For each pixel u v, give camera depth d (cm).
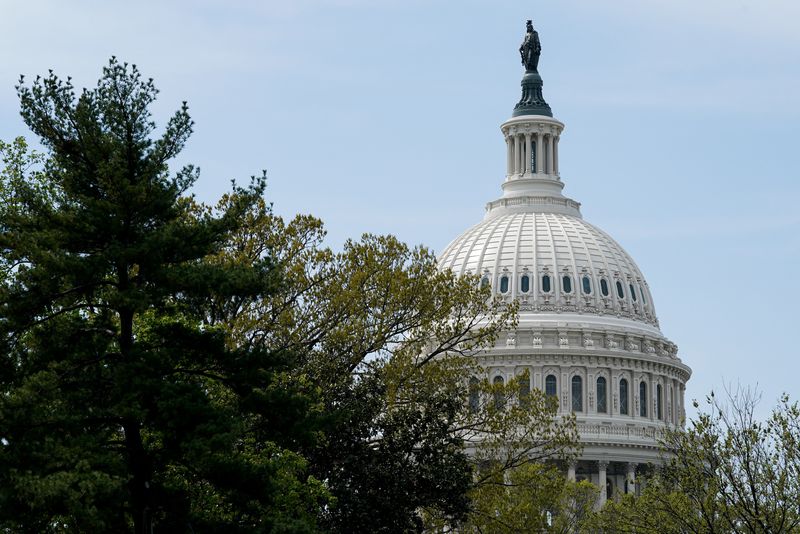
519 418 12394
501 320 12362
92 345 8531
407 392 11831
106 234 8588
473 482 12519
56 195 9150
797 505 10494
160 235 8519
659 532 11206
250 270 8812
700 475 10906
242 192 9019
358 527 10838
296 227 11931
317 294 11725
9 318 8431
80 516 7831
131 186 8519
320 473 11056
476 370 12475
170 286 8550
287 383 10475
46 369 8425
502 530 13238
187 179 8925
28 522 8131
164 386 8325
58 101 8731
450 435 12669
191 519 8562
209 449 8200
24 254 8400
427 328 12106
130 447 8506
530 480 14750
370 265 11831
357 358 11569
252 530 8562
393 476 11012
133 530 8625
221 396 9456
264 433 9512
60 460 7975
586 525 17000
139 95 8819
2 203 9706
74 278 8406
